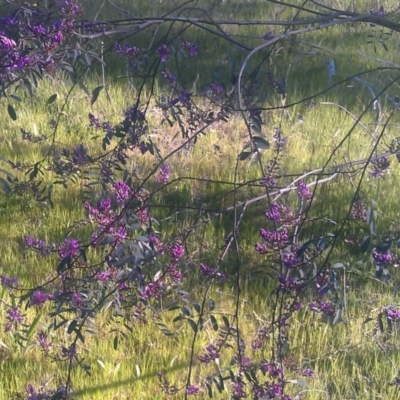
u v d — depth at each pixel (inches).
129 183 97.3
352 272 176.4
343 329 162.4
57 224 199.5
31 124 253.1
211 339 156.8
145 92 263.4
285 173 221.6
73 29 83.0
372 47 337.1
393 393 148.4
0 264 181.2
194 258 178.1
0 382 147.6
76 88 268.5
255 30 334.0
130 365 153.9
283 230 100.7
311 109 270.5
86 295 98.2
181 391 146.9
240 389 102.1
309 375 143.6
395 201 209.3
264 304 167.2
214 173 222.8
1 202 206.7
